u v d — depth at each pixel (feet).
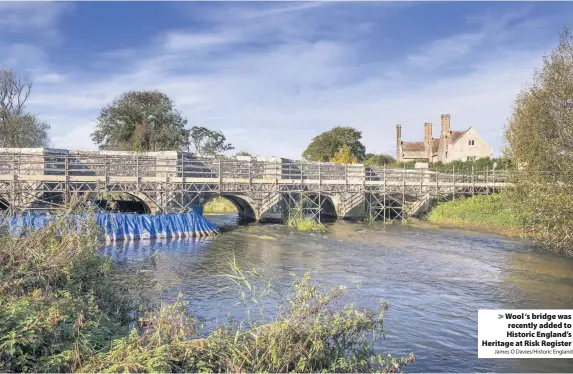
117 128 203.10
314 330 25.45
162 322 25.93
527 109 92.22
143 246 90.53
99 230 41.55
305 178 152.76
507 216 121.39
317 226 122.21
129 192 107.04
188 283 59.57
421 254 84.28
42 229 38.27
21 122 186.80
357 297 54.19
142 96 211.00
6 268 32.01
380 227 128.06
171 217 102.68
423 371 34.73
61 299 29.48
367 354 27.61
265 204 138.51
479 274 67.31
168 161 121.49
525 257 80.94
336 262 76.43
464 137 250.98
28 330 22.88
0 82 186.80
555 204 64.54
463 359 36.99
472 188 153.28
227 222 139.13
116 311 34.96
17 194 94.53
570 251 75.77
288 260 77.97
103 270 37.65
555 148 71.41
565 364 36.11
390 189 148.36
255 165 136.15
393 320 46.09
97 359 22.36
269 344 23.81
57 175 98.37
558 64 81.20
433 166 223.10
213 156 138.51
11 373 20.48
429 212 150.20
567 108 76.89
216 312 45.96
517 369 35.19
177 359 22.50
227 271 67.92
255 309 47.03
